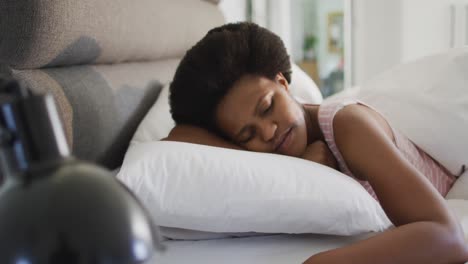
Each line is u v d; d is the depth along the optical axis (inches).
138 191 29.7
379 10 121.3
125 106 45.0
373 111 40.1
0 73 30.9
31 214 11.7
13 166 12.5
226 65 35.6
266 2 112.4
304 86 61.1
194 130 38.3
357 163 33.3
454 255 28.2
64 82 35.8
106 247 11.8
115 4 43.5
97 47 40.5
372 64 123.9
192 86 36.8
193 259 30.2
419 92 45.9
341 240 32.5
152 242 12.6
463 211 37.8
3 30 32.1
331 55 123.2
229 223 30.9
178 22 62.7
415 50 120.5
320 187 31.0
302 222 31.1
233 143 37.3
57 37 33.6
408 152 40.9
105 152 41.3
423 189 30.2
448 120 42.9
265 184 30.5
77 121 35.9
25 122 12.3
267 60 36.8
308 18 120.6
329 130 36.4
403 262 27.3
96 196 12.2
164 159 30.8
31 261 11.5
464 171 44.5
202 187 30.2
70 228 11.7
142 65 54.6
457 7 116.6
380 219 31.8
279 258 30.0
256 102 35.5
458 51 51.3
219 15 84.3
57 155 12.7
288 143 36.0
